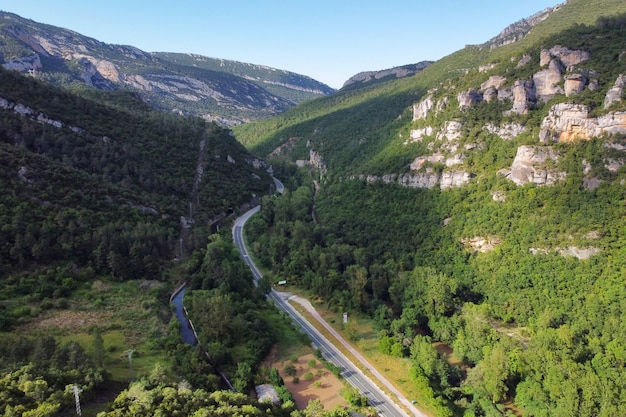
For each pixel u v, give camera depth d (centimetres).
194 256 12888
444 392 8406
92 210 12469
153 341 8562
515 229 11775
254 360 8931
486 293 11231
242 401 6638
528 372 8200
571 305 9688
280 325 10956
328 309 12075
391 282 12325
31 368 6106
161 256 12762
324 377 8962
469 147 14500
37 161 12669
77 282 10431
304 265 13688
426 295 11106
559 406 7331
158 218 14075
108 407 5750
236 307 10512
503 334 9544
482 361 8550
